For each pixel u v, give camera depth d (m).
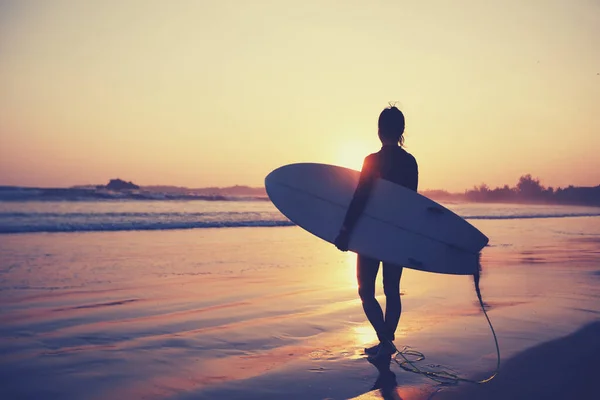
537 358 3.11
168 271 7.08
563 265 7.81
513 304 4.89
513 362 3.03
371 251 3.21
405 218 3.25
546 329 3.85
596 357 3.11
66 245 9.89
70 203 22.45
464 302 5.00
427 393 2.59
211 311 4.70
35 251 8.94
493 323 4.06
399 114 3.36
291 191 3.60
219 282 6.26
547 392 2.55
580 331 3.77
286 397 2.58
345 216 3.29
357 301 5.17
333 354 3.35
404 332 3.83
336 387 2.72
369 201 3.28
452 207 35.78
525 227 16.94
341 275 6.93
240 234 12.96
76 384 2.84
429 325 4.04
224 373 2.99
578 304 4.88
